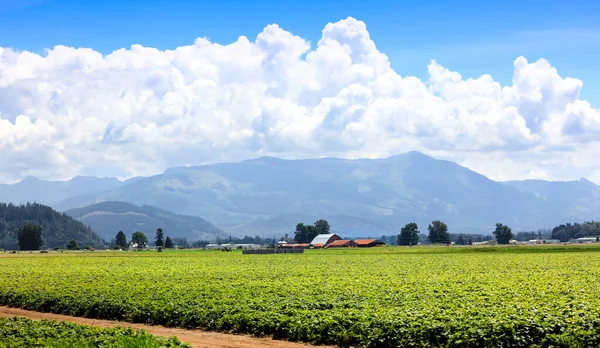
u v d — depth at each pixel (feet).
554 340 86.63
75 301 144.97
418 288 148.56
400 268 245.65
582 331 88.17
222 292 147.84
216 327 114.73
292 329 104.63
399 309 110.63
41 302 151.84
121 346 84.58
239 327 112.06
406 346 92.17
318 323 103.81
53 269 277.03
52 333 96.07
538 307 108.27
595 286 152.35
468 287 150.61
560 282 163.43
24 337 93.76
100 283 183.42
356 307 117.29
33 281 201.36
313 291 144.77
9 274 244.22
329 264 288.71
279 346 98.99
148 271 249.14
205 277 206.59
